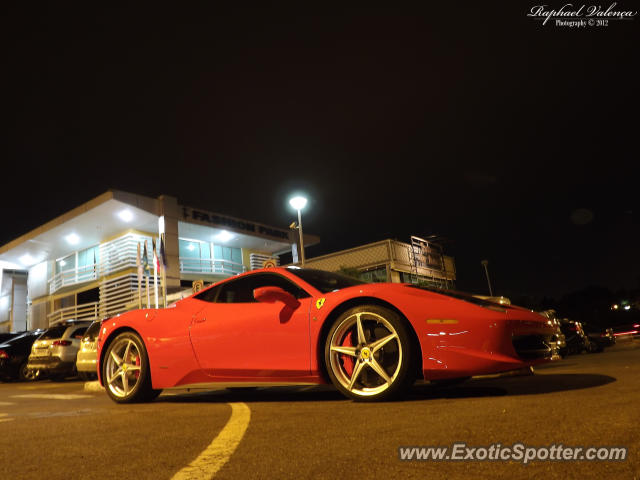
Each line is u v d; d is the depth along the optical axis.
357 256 27.45
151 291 24.34
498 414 2.31
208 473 1.61
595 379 3.80
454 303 3.21
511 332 3.12
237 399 4.21
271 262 11.21
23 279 36.19
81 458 1.96
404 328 3.19
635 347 14.87
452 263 32.53
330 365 3.40
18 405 4.84
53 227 25.89
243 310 3.91
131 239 26.20
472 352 3.08
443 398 3.17
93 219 25.06
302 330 3.54
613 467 1.40
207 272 28.75
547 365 7.29
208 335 3.95
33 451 2.15
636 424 1.88
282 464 1.67
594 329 15.38
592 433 1.78
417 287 3.42
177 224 25.47
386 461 1.62
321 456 1.75
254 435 2.21
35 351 11.86
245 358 3.75
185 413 3.16
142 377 4.24
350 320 3.38
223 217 28.03
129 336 4.39
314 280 3.94
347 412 2.73
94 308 26.88
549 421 2.05
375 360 3.23
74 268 30.62
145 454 1.96
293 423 2.47
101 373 4.55
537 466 1.46
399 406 2.86
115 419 3.02
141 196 24.34
